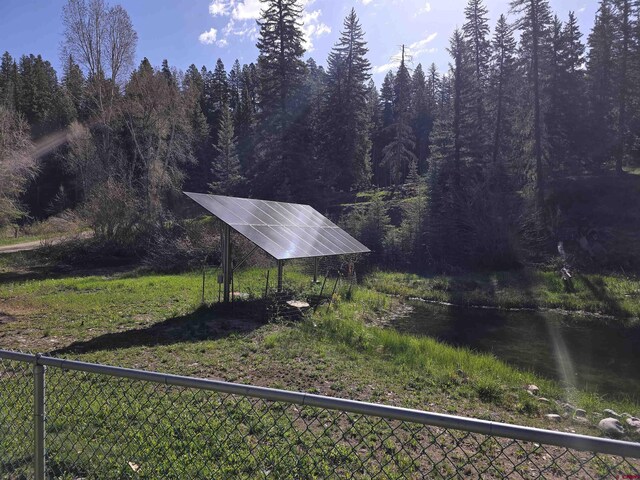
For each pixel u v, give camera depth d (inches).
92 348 325.7
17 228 1401.3
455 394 272.8
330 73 1877.5
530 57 1262.3
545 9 1235.2
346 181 1788.9
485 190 1160.2
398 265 1117.1
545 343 517.0
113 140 1393.9
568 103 1437.0
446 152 1350.9
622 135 1376.7
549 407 271.6
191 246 897.5
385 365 319.6
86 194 1294.3
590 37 1697.8
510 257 1055.6
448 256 1117.1
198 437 157.2
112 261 943.7
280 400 82.9
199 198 473.4
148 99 1258.0
